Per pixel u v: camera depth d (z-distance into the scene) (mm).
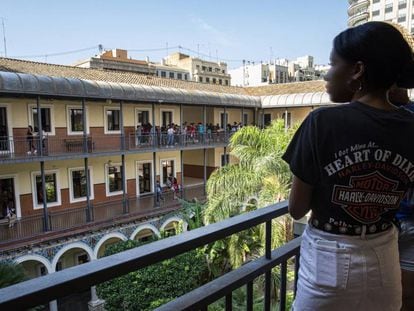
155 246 1132
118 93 16859
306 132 1184
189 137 20656
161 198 18438
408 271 1817
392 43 1142
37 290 819
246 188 10617
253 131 11820
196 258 10969
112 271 971
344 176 1128
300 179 1188
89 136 17281
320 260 1194
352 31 1206
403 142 1146
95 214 15922
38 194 16250
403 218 1829
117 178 19234
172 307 1272
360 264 1153
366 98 1193
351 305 1173
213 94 22078
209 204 11180
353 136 1119
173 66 63938
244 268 1634
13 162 13703
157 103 20594
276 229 8414
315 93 23906
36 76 14062
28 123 15945
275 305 5652
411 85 1222
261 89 28719
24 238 13180
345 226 1167
